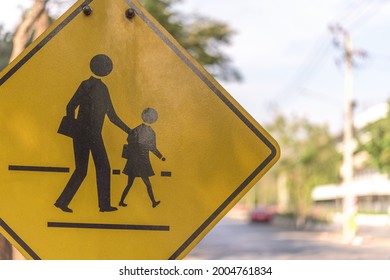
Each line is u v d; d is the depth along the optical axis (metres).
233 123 4.45
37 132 4.30
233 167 4.41
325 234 54.09
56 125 4.32
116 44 4.44
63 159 4.29
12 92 4.32
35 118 4.31
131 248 4.27
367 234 49.81
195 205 4.36
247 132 4.45
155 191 4.34
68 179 4.28
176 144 4.40
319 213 72.44
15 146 4.27
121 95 4.40
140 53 4.46
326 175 78.44
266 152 4.44
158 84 4.44
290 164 80.94
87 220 4.25
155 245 4.29
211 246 38.47
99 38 4.43
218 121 4.45
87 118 4.34
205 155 4.41
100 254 4.23
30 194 4.24
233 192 4.40
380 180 74.94
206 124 4.44
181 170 4.38
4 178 4.24
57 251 4.21
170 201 4.34
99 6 4.45
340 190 73.19
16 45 12.26
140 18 4.48
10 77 4.32
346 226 43.84
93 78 4.39
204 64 29.88
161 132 4.40
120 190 4.30
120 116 4.38
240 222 88.25
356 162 83.31
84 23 4.43
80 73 4.38
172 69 4.46
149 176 4.34
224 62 30.08
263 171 4.43
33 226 4.21
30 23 12.23
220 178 4.40
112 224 4.27
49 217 4.23
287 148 81.25
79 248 4.23
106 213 4.27
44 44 4.38
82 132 4.32
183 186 4.37
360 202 90.06
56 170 4.28
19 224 4.21
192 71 4.48
